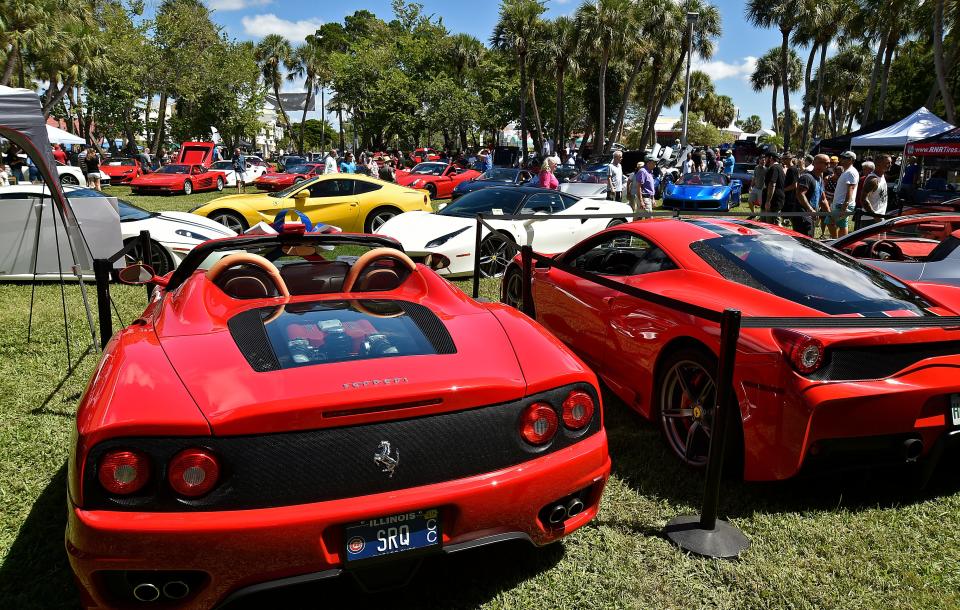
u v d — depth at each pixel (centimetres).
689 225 399
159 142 4016
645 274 381
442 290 289
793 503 301
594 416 226
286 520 180
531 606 232
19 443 343
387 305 267
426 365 210
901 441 279
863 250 553
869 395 264
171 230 783
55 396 409
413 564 202
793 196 1066
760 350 277
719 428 260
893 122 2081
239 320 244
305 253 345
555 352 233
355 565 190
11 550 255
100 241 741
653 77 4909
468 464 201
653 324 346
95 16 3684
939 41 2702
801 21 4700
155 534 174
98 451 177
